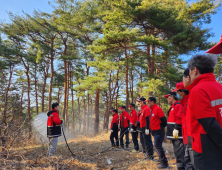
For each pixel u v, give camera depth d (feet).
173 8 44.47
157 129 15.42
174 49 41.60
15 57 66.23
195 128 5.16
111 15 46.88
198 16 49.93
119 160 19.11
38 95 101.40
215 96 4.86
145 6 40.73
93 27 70.38
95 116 73.20
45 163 16.20
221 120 4.75
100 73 60.13
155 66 45.93
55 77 93.76
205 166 4.78
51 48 73.92
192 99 5.08
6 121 16.65
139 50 47.01
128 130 25.12
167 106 39.52
